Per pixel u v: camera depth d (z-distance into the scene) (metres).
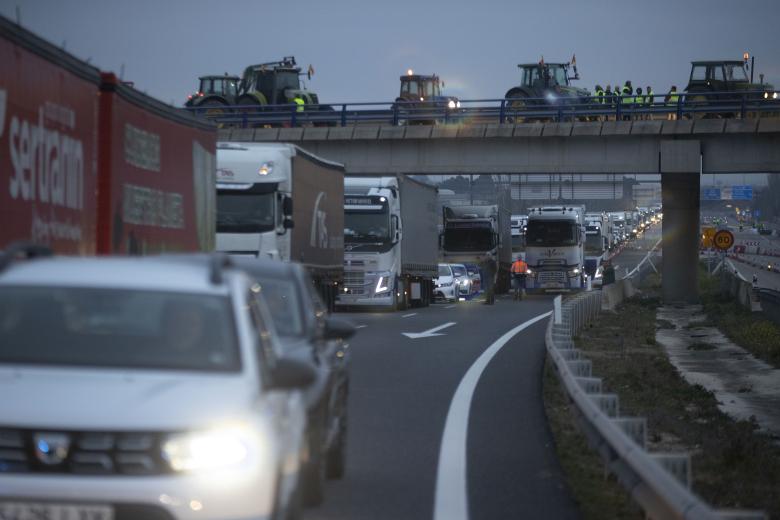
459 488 32.38
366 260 135.50
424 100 187.62
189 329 22.67
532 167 165.12
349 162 170.62
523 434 42.53
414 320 117.25
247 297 24.44
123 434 19.62
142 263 24.92
